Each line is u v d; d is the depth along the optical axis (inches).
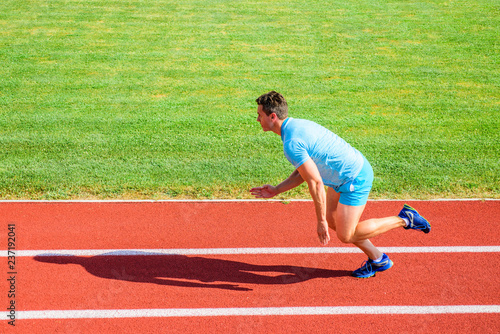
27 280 170.6
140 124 322.7
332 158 152.6
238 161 271.1
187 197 232.8
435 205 226.5
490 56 477.1
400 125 326.6
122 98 371.2
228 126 322.0
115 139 297.4
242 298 164.2
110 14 603.8
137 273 176.6
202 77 421.7
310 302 162.9
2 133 301.3
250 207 224.2
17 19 575.2
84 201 225.8
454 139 303.3
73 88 388.8
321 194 147.6
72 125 317.7
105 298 162.7
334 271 180.2
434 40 525.3
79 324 150.9
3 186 236.4
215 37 530.6
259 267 181.9
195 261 184.5
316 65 455.2
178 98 374.6
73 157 271.4
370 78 422.9
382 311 158.6
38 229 202.5
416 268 180.5
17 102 356.2
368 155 279.7
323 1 674.2
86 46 494.3
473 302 162.7
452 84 408.2
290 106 361.4
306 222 212.4
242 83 409.7
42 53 471.2
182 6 642.8
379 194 236.8
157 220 211.9
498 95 383.2
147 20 584.7
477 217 215.8
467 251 191.2
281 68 446.9
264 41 520.7
